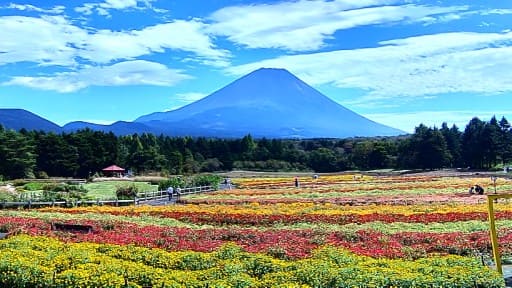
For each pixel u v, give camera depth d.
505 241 21.94
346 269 14.93
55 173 107.38
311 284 14.23
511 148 109.44
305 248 20.86
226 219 32.44
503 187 53.00
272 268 16.20
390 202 40.75
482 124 114.06
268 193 53.94
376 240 23.06
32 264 15.69
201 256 18.23
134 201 48.09
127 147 130.62
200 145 133.88
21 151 99.50
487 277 14.46
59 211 38.66
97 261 16.95
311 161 119.50
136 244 22.17
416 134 116.38
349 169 115.75
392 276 14.30
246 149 132.12
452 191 49.94
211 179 68.88
